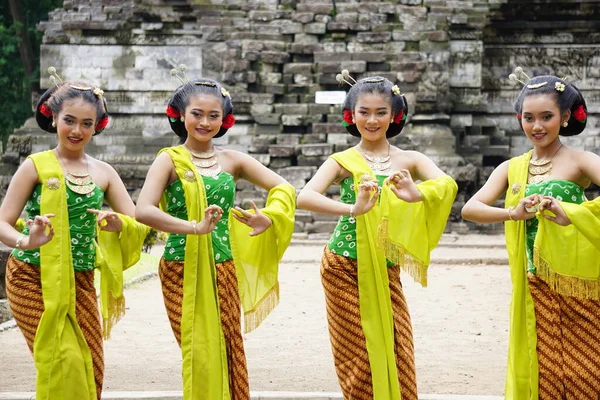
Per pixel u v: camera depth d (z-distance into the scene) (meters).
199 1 33.41
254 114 32.38
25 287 8.16
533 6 35.16
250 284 8.44
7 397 10.09
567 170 8.41
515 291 8.42
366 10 32.88
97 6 35.31
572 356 8.18
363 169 8.66
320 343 13.74
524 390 8.33
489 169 33.53
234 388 8.25
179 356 12.85
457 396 10.38
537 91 8.38
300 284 19.77
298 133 32.62
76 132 8.28
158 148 34.59
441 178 8.48
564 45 35.34
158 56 34.88
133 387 11.10
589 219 7.84
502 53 35.44
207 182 8.39
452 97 34.06
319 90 32.53
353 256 8.52
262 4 33.31
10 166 34.38
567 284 8.12
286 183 8.64
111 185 8.64
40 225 7.62
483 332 14.55
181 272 8.30
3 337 14.07
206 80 8.59
